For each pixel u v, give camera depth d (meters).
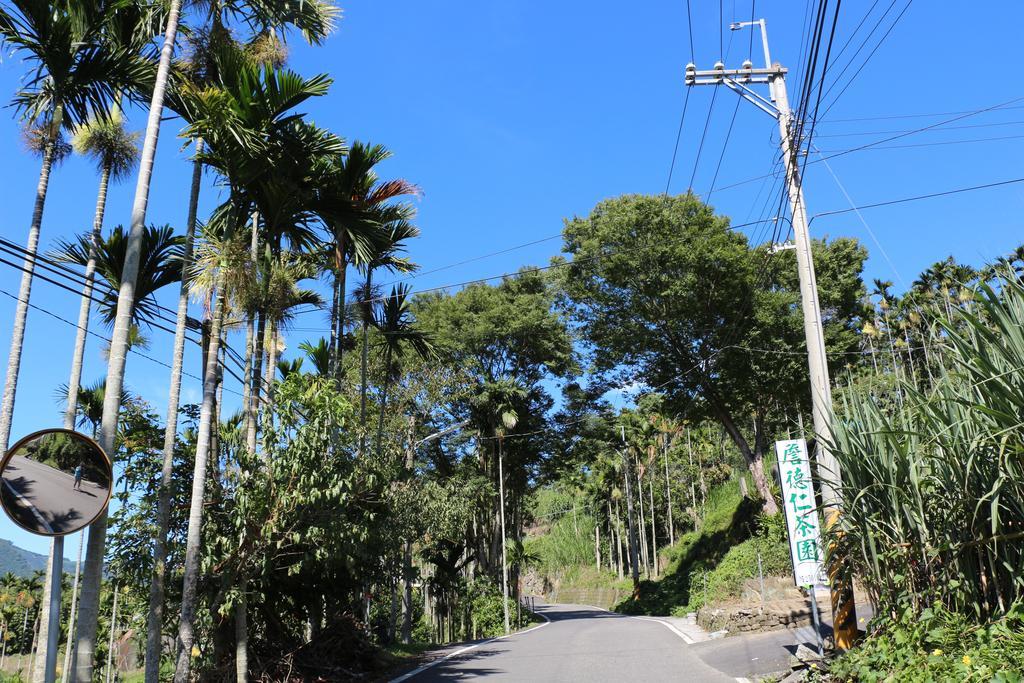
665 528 66.75
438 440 33.53
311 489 10.65
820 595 10.31
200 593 10.63
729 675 10.47
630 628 23.11
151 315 12.05
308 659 12.76
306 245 13.10
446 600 30.70
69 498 4.83
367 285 17.98
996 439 5.65
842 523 8.23
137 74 10.35
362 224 13.03
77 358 12.63
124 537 10.55
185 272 10.87
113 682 25.08
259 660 11.74
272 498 10.62
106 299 11.89
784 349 30.91
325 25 11.58
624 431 53.09
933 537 6.86
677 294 30.11
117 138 13.70
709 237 29.89
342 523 11.24
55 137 10.60
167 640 12.68
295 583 12.62
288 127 11.29
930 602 6.98
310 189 12.25
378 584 16.17
